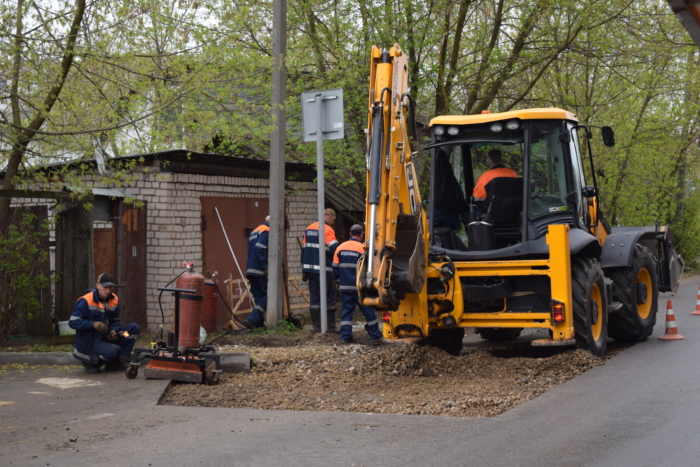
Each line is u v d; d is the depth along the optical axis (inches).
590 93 769.6
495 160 348.5
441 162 351.3
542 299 319.0
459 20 564.7
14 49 344.8
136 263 436.1
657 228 501.7
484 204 343.9
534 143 333.4
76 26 370.3
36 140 370.9
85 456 190.9
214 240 466.3
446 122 338.0
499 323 318.0
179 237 440.8
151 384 285.0
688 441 189.2
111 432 215.3
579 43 615.8
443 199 351.9
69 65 371.6
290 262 535.2
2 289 380.5
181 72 391.2
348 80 532.1
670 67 741.9
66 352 343.9
